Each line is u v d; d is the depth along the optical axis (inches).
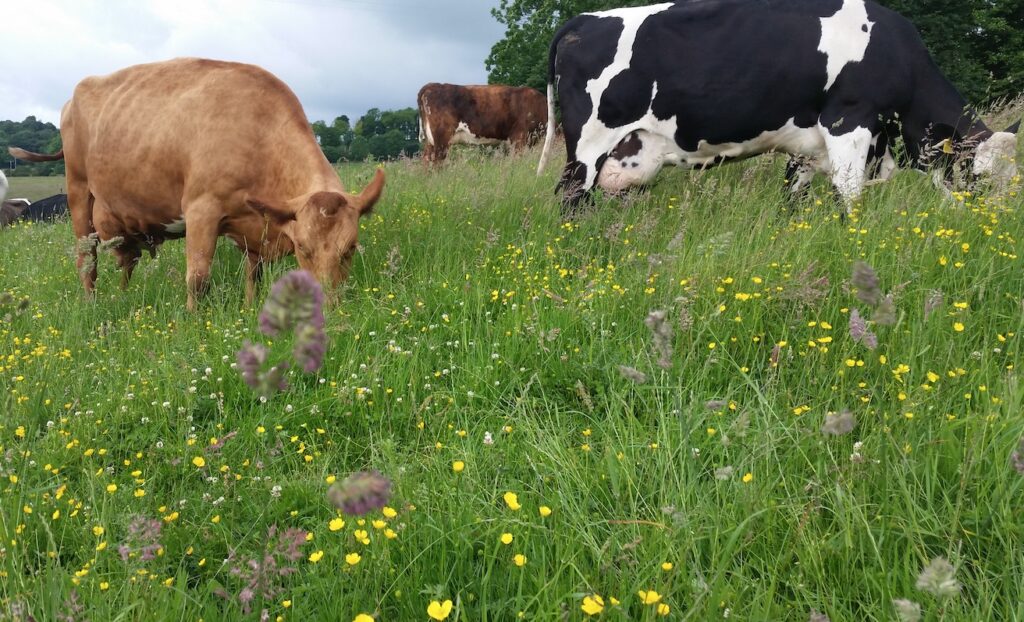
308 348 42.1
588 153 257.1
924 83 234.7
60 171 2965.1
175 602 79.0
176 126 212.1
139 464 121.0
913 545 78.4
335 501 43.9
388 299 180.5
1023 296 142.7
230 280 227.9
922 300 140.6
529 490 102.6
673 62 240.8
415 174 397.1
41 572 89.2
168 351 160.2
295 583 86.2
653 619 68.9
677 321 140.0
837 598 77.5
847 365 120.5
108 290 247.0
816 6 233.5
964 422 100.9
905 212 180.1
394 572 82.4
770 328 147.1
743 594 77.7
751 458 97.2
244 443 125.4
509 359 143.6
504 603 77.9
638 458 104.8
